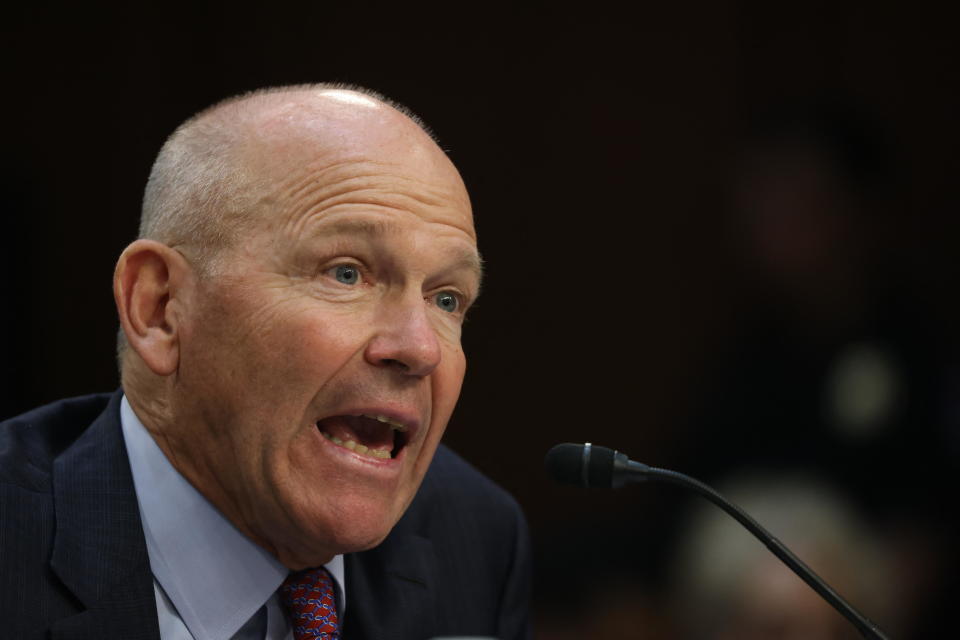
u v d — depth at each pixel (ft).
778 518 16.01
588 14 27.32
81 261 25.48
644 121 27.25
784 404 18.56
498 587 12.77
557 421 26.96
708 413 18.95
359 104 10.04
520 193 27.27
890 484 17.75
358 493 9.68
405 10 27.07
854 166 19.81
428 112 27.14
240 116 9.96
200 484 10.20
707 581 15.89
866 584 15.71
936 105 26.35
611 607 16.76
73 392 25.21
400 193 9.66
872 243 19.56
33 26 25.70
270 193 9.55
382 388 9.56
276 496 9.68
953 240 25.99
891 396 18.21
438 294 10.16
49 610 9.63
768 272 19.57
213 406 9.78
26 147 25.54
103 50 25.93
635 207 27.20
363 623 11.19
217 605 10.27
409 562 11.82
